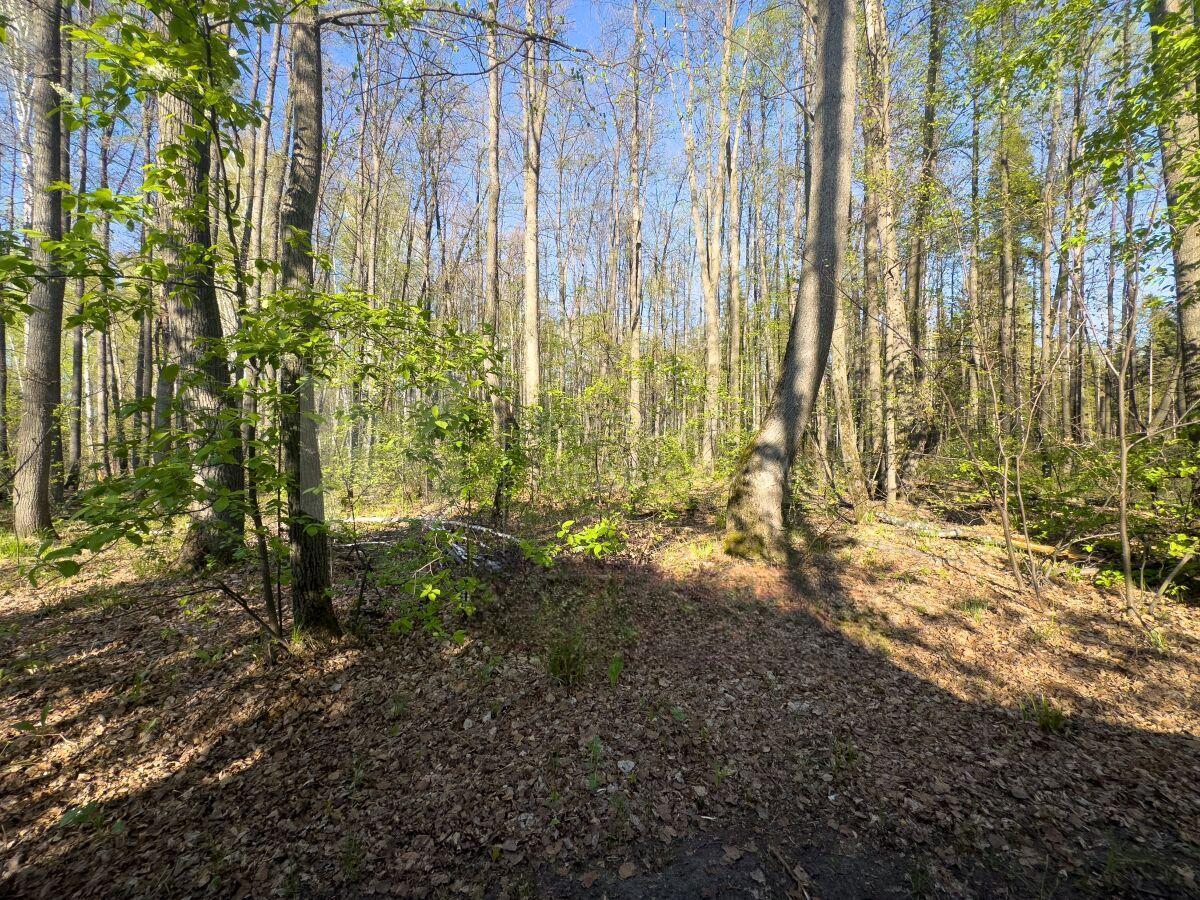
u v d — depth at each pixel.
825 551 7.35
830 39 6.68
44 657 3.99
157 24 4.13
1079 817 2.94
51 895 2.31
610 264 20.09
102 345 14.89
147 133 10.40
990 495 6.45
